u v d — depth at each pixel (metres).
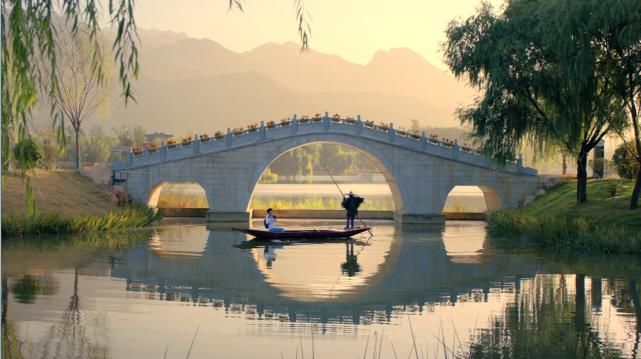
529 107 38.81
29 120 10.05
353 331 16.52
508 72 36.72
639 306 19.47
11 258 28.39
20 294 20.42
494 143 39.78
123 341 15.26
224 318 17.73
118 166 51.94
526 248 34.19
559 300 20.34
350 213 42.53
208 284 22.92
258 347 14.98
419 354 14.50
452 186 52.19
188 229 44.91
